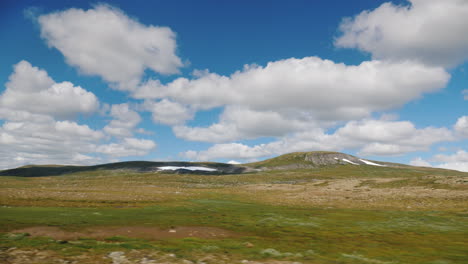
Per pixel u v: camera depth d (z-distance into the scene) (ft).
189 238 73.97
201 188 427.74
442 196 217.77
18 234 70.85
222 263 48.11
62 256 49.14
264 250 60.70
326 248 64.85
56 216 106.73
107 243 63.87
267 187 423.23
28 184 451.94
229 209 154.51
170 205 171.32
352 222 110.42
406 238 79.61
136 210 140.36
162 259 49.67
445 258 56.59
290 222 108.37
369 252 61.36
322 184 431.84
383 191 284.41
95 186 401.90
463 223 109.81
